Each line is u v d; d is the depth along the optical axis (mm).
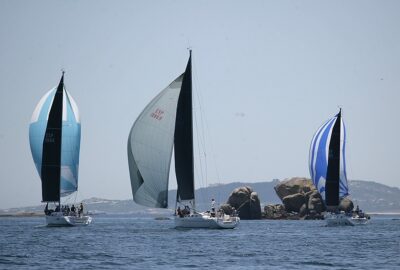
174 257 184750
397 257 188625
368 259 183750
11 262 172500
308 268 165375
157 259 180000
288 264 172375
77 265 167125
